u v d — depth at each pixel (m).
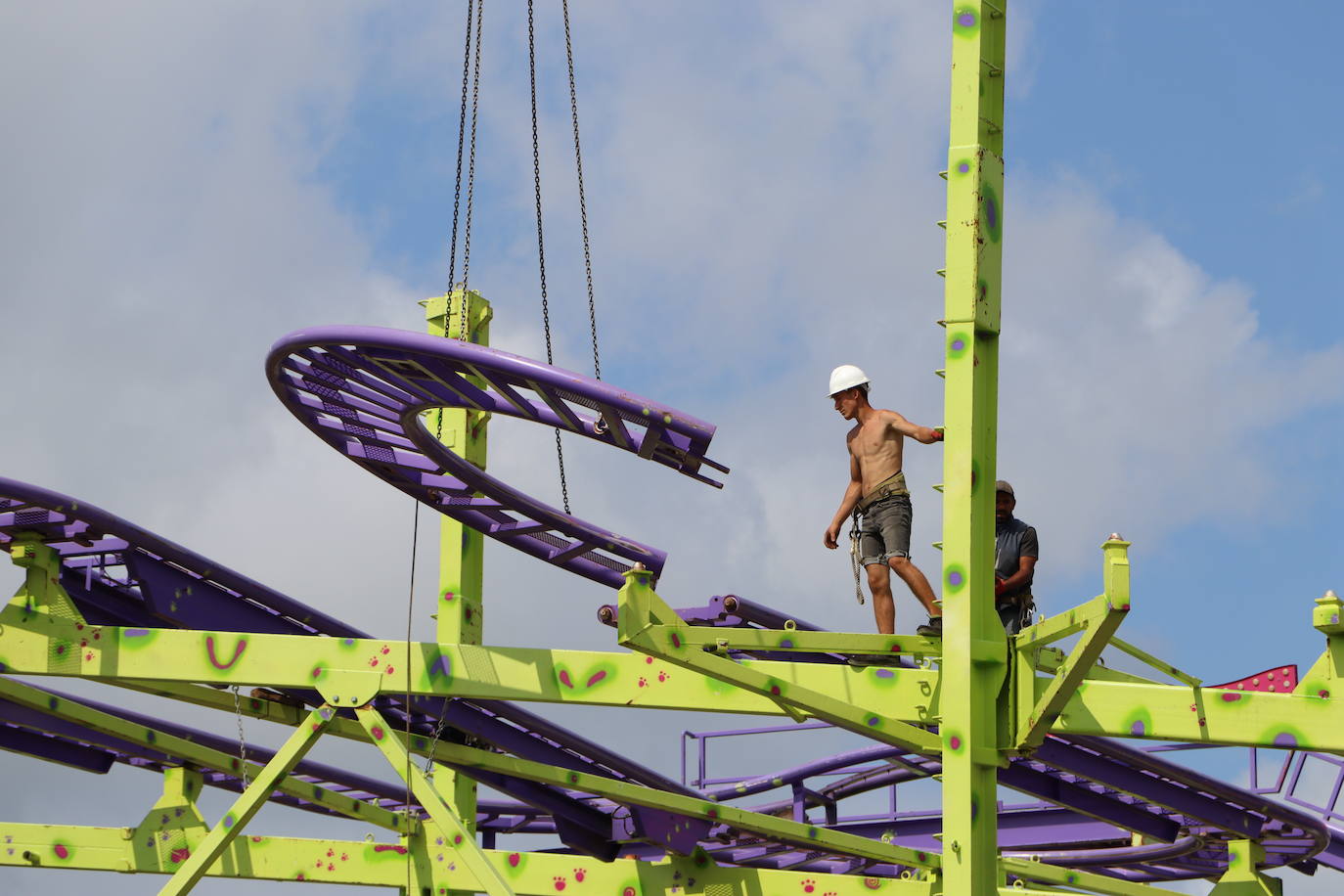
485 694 16.05
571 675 15.98
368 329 15.05
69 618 17.17
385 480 18.19
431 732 20.80
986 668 13.86
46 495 16.80
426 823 20.09
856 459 15.59
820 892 19.67
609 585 19.11
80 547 18.12
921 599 14.85
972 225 13.98
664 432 14.73
